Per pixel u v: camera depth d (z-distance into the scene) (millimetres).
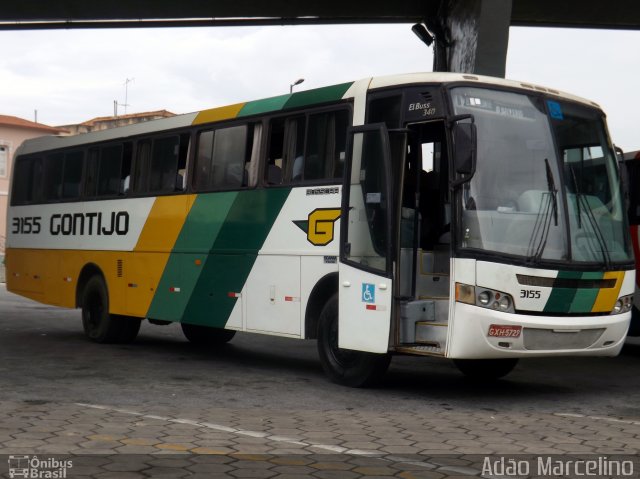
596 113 10078
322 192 10234
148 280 13219
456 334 8711
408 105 9398
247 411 8172
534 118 9461
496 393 9852
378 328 9234
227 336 15133
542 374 11836
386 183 9234
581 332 9117
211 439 6797
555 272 8891
